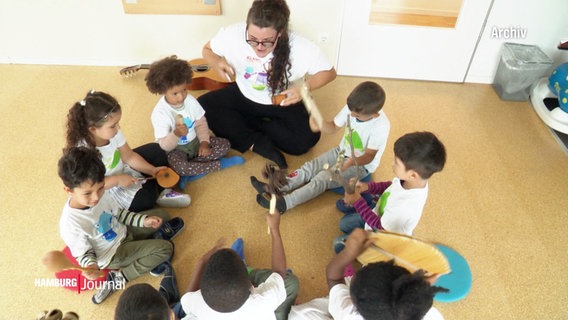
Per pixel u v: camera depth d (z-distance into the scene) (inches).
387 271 37.1
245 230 69.2
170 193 72.0
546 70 93.4
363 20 97.1
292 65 75.5
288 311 52.9
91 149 53.8
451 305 59.4
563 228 70.4
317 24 99.3
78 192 49.0
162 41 105.1
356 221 65.7
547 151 86.3
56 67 108.7
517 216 72.3
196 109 74.8
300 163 82.5
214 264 41.3
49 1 97.8
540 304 59.7
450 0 108.2
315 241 67.7
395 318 35.1
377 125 64.6
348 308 42.2
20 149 83.3
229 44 75.4
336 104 97.7
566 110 84.7
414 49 101.3
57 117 91.9
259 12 63.6
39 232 67.6
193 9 98.8
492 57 101.2
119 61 109.0
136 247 60.4
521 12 93.2
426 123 93.0
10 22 101.4
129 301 38.4
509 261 65.2
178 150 76.7
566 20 93.4
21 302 58.5
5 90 99.6
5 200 72.7
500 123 93.6
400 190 52.9
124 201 66.6
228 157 83.0
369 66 105.6
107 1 97.6
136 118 91.9
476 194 76.3
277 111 82.1
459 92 103.3
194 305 44.5
